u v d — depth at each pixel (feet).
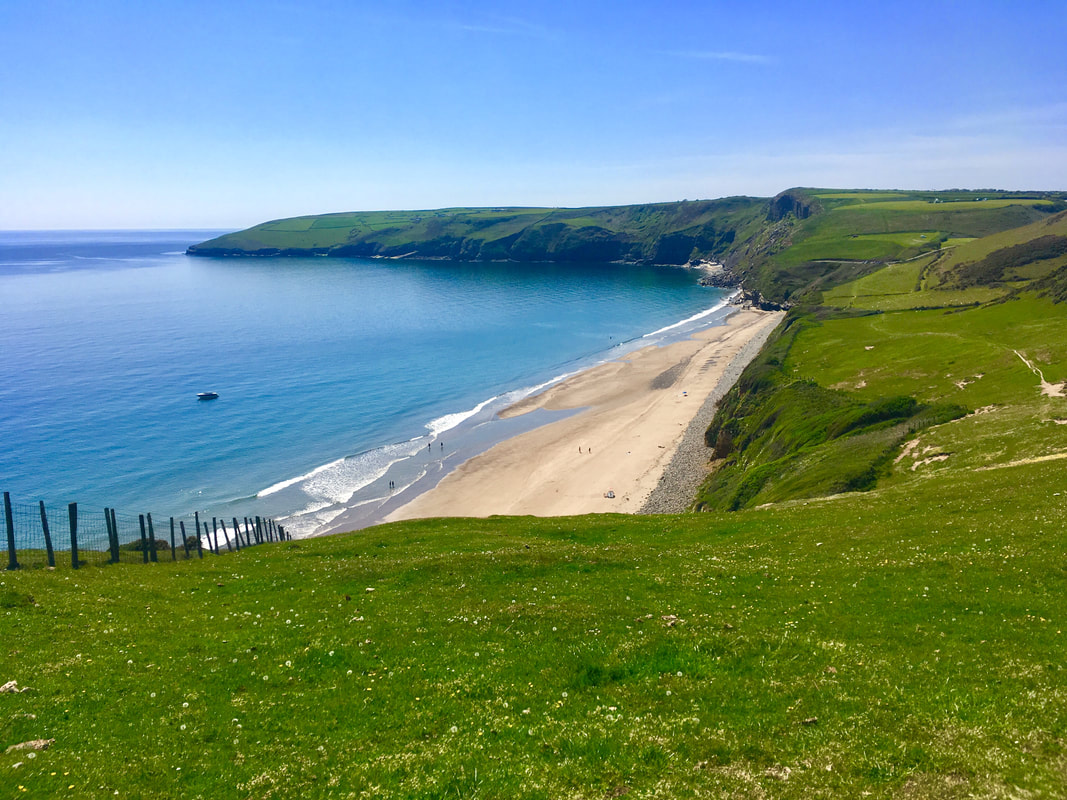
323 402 448.24
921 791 41.19
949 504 120.67
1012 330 343.46
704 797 42.39
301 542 155.63
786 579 90.07
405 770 48.49
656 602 83.71
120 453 343.26
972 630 66.18
